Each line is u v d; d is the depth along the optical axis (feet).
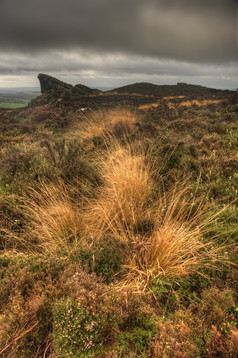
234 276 6.95
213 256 8.18
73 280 6.71
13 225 10.86
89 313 5.79
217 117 32.17
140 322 6.07
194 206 11.33
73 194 13.39
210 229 9.50
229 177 12.98
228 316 5.83
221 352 5.12
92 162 17.83
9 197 12.28
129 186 12.25
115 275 8.21
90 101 82.43
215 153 16.83
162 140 19.33
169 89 108.27
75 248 8.72
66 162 16.42
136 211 11.23
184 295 7.11
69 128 38.93
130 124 25.96
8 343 5.29
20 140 27.50
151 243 8.93
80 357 5.05
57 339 5.29
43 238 9.95
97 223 11.12
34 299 6.15
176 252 8.61
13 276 7.09
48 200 12.27
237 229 9.12
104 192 13.58
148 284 7.71
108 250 8.84
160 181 14.38
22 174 15.66
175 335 5.58
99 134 24.56
